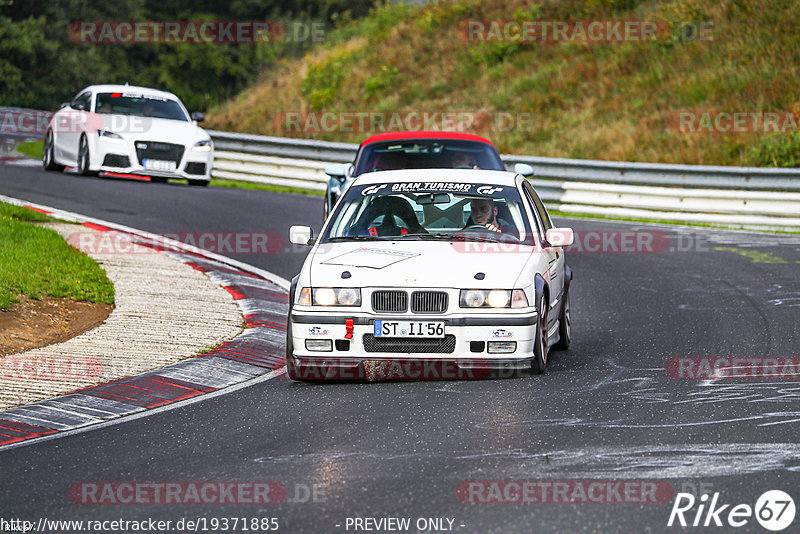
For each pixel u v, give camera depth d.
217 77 192.12
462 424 21.73
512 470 18.34
